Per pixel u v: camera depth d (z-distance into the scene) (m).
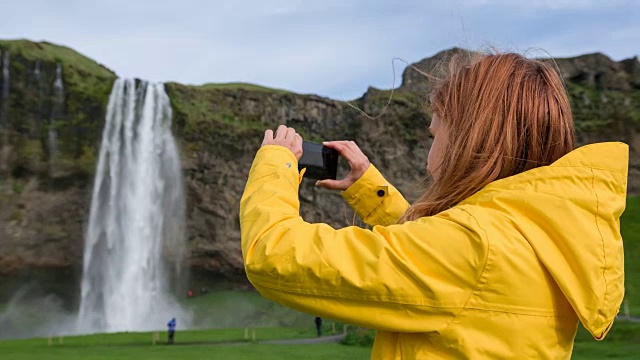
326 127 73.75
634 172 81.12
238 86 78.44
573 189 2.03
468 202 2.15
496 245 1.92
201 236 69.38
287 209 2.23
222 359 25.42
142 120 68.81
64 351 30.16
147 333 45.81
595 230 1.97
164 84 70.88
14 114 62.88
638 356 24.30
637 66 86.44
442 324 1.93
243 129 71.19
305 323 61.72
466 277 1.92
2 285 63.28
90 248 65.94
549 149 2.22
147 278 67.19
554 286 1.98
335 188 3.35
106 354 28.16
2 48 63.12
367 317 1.97
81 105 66.12
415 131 69.25
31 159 63.25
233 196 69.88
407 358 2.04
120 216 67.00
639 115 83.06
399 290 1.92
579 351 25.97
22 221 63.34
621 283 2.04
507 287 1.91
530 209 2.02
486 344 1.91
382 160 70.12
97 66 71.25
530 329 1.92
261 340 39.47
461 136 2.26
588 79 86.44
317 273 1.99
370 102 72.00
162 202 68.62
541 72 2.34
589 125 82.12
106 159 66.81
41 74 64.69
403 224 2.07
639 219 72.56
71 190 65.69
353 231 2.06
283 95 74.00
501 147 2.19
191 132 69.56
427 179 2.55
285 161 2.46
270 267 2.05
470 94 2.30
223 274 70.25
